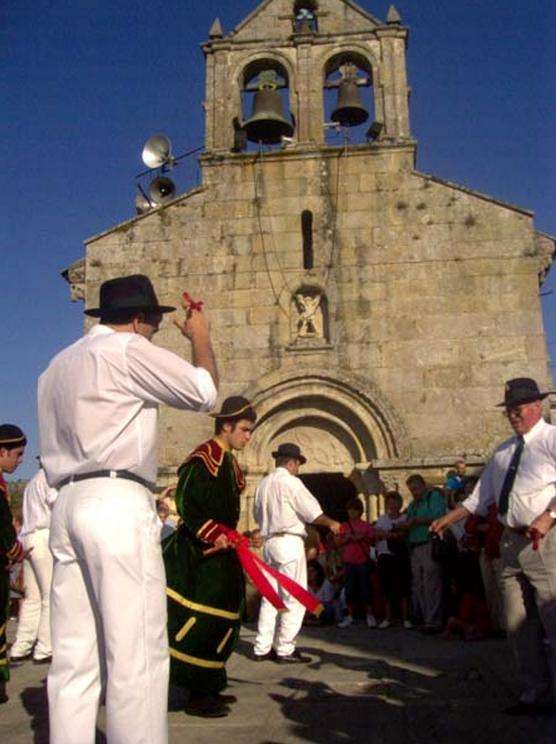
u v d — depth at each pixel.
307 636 11.40
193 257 17.33
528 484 6.11
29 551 9.50
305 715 6.06
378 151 17.52
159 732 3.64
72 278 17.61
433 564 11.35
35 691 7.58
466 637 10.40
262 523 9.20
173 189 20.12
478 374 16.11
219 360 16.78
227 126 18.25
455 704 6.36
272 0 19.05
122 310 4.25
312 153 17.64
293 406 16.72
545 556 5.89
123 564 3.62
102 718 5.99
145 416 3.98
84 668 3.77
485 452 15.67
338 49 18.52
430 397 16.11
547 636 5.84
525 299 16.38
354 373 16.39
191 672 6.03
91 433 3.82
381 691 6.98
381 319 16.62
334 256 17.08
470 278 16.61
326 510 25.70
